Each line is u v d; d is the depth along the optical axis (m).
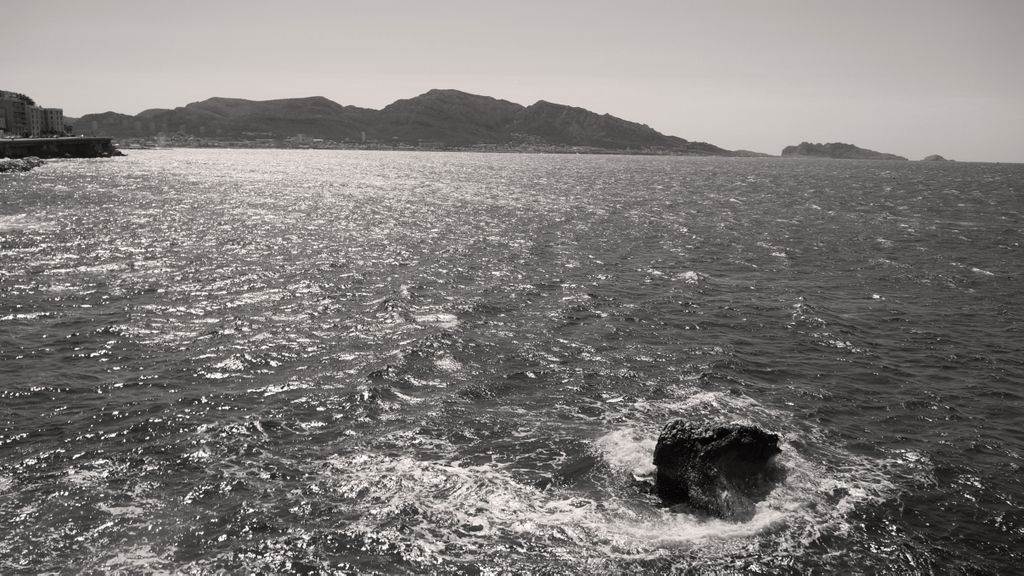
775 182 179.50
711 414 28.20
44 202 94.06
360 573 18.28
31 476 22.53
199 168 196.25
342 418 27.28
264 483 22.47
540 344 36.44
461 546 19.47
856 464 24.22
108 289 46.22
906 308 44.72
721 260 60.69
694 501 21.42
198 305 42.75
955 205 111.19
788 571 18.56
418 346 34.91
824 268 57.62
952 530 20.52
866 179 198.38
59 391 29.47
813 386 31.36
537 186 152.25
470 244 66.88
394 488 22.30
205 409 27.95
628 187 152.12
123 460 23.72
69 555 18.64
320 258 58.25
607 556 19.09
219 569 18.25
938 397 30.28
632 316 41.91
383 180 165.25
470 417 27.58
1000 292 49.34
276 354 34.31
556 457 24.52
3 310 40.69
